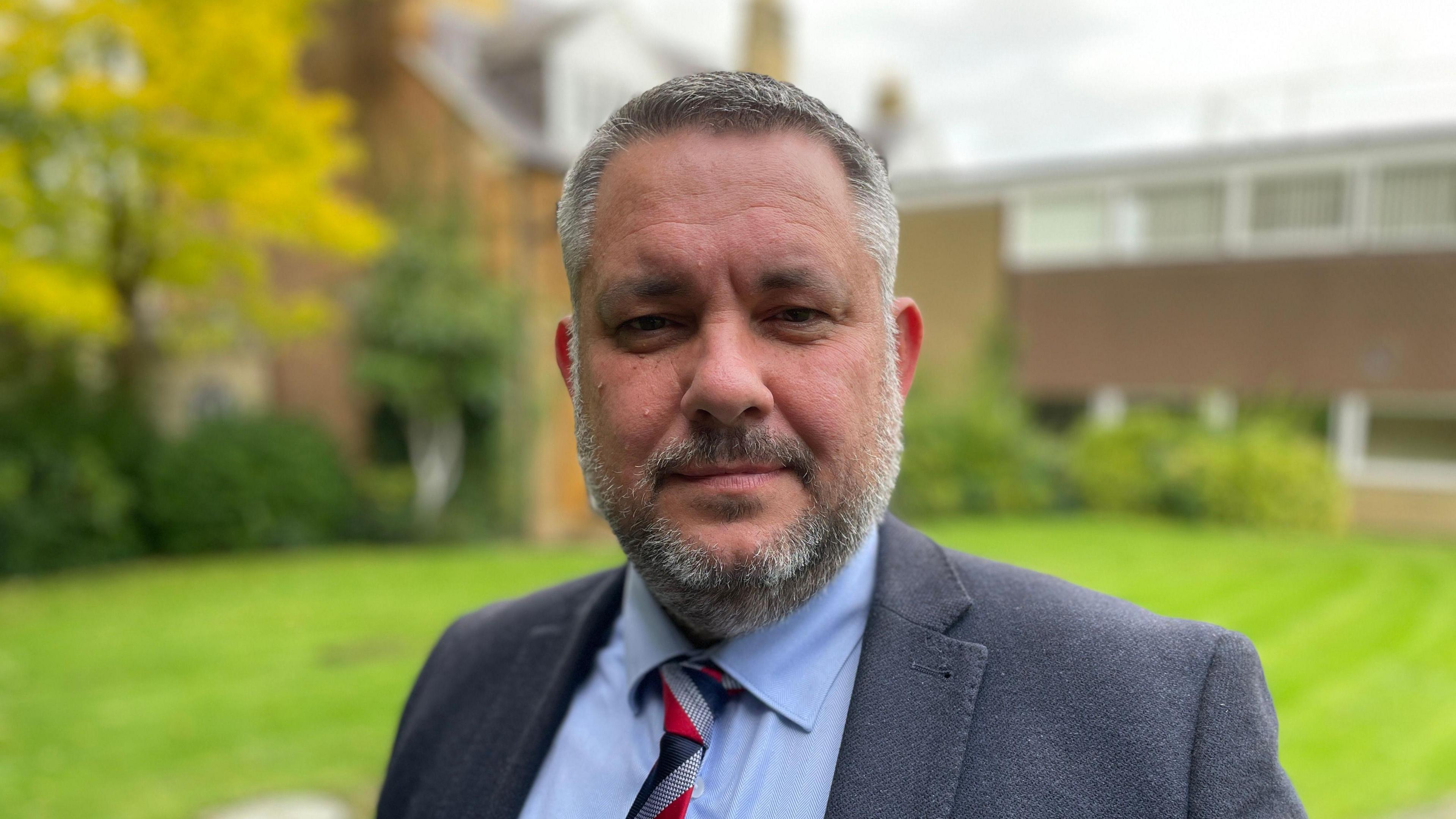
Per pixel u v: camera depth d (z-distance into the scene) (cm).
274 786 374
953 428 1205
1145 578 744
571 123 1229
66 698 488
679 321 99
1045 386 1352
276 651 575
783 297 96
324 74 1227
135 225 878
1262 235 1225
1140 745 94
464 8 1351
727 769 105
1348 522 1191
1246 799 90
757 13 1509
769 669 107
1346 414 1200
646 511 99
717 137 97
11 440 898
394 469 1148
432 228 1098
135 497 937
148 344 970
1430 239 1143
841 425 98
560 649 131
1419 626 595
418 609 697
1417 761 384
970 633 106
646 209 97
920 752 98
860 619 113
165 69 780
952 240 1409
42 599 748
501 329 1076
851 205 101
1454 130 1075
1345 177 1175
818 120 100
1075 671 101
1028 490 1198
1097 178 1293
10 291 743
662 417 98
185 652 577
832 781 100
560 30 1216
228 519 978
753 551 95
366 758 403
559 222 111
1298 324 1194
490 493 1134
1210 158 1213
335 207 887
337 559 949
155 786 376
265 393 1280
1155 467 1179
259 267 941
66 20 750
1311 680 489
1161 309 1272
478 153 1127
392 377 1043
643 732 115
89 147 812
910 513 1144
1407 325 1132
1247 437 1148
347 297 1120
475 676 138
